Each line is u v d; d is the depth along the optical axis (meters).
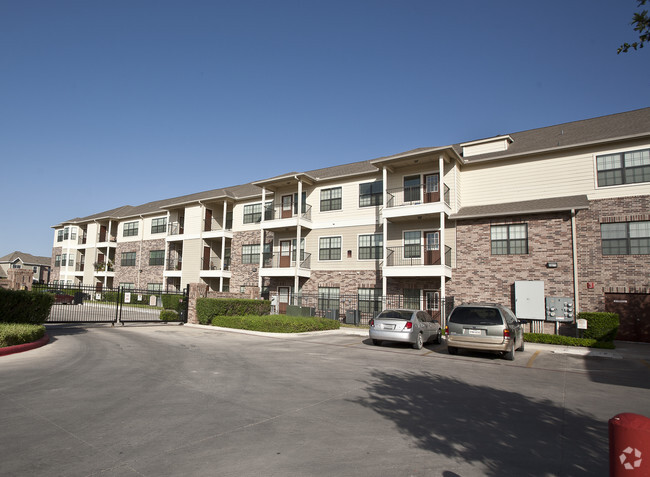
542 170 19.42
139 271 38.28
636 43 5.76
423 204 20.45
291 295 25.23
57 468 3.88
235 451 4.45
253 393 7.01
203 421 5.43
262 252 26.55
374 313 22.09
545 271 18.00
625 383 8.94
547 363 11.53
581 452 4.70
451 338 12.12
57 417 5.38
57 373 8.02
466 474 4.04
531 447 4.83
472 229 20.05
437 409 6.38
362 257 23.89
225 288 32.31
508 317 12.41
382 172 23.84
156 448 4.46
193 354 10.98
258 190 30.55
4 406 5.78
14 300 12.95
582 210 17.69
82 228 47.09
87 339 13.20
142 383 7.44
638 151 17.23
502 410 6.41
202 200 32.22
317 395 7.03
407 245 22.28
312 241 26.00
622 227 17.02
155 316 24.44
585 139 18.36
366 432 5.20
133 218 40.19
